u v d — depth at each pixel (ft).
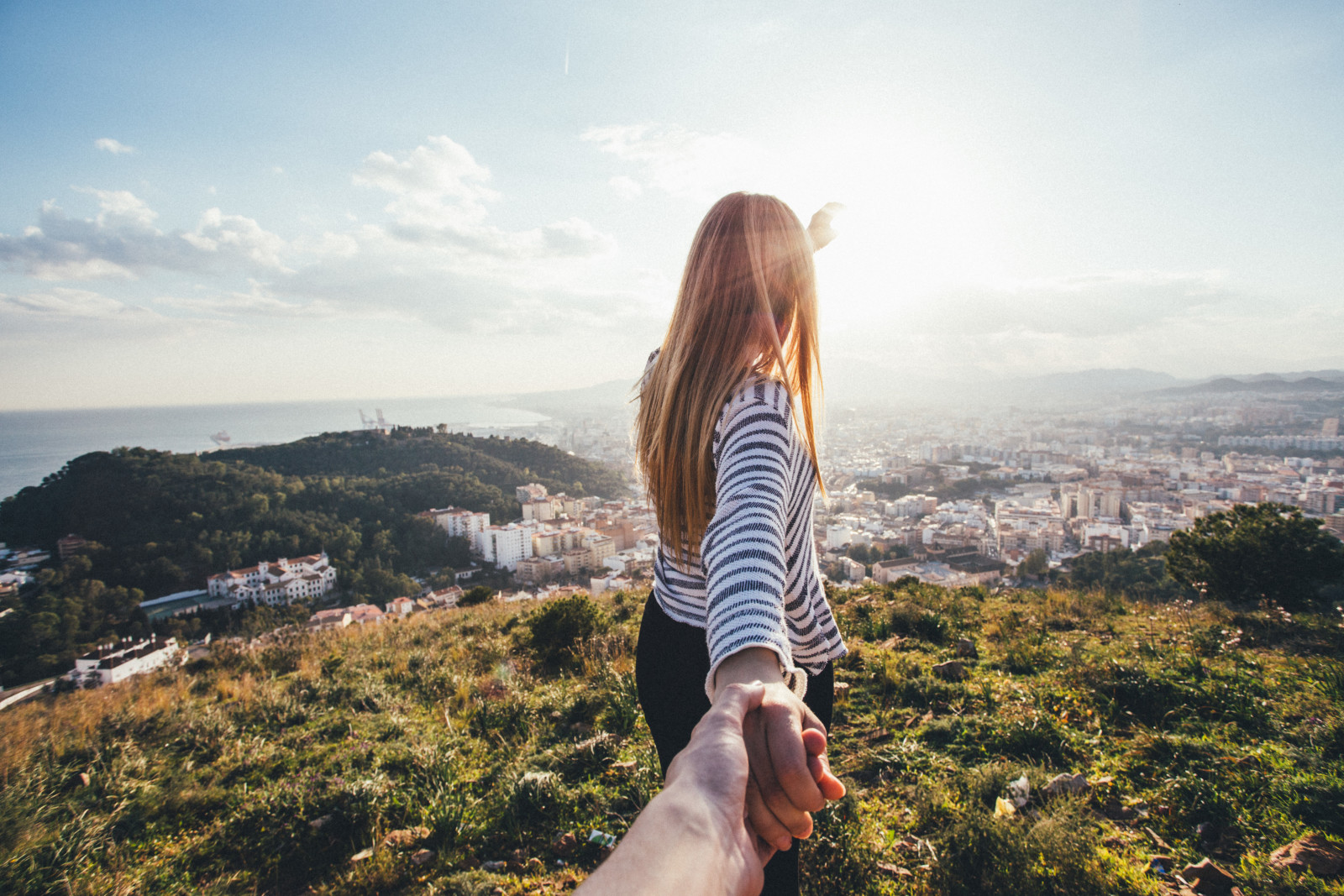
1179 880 7.89
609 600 35.35
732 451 2.06
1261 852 8.42
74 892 9.85
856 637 21.71
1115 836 8.95
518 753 13.61
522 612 36.35
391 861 9.77
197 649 97.25
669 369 2.68
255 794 12.52
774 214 2.66
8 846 10.98
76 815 11.90
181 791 13.10
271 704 18.94
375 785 11.83
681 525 2.59
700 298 2.49
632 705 14.66
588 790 11.23
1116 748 11.68
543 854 9.78
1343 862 7.73
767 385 2.23
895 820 9.75
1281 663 16.72
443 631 32.45
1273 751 11.03
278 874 10.20
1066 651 18.48
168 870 10.43
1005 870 7.84
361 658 26.25
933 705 14.39
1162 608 25.96
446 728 16.08
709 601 1.67
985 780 10.20
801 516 2.64
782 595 1.67
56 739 17.72
